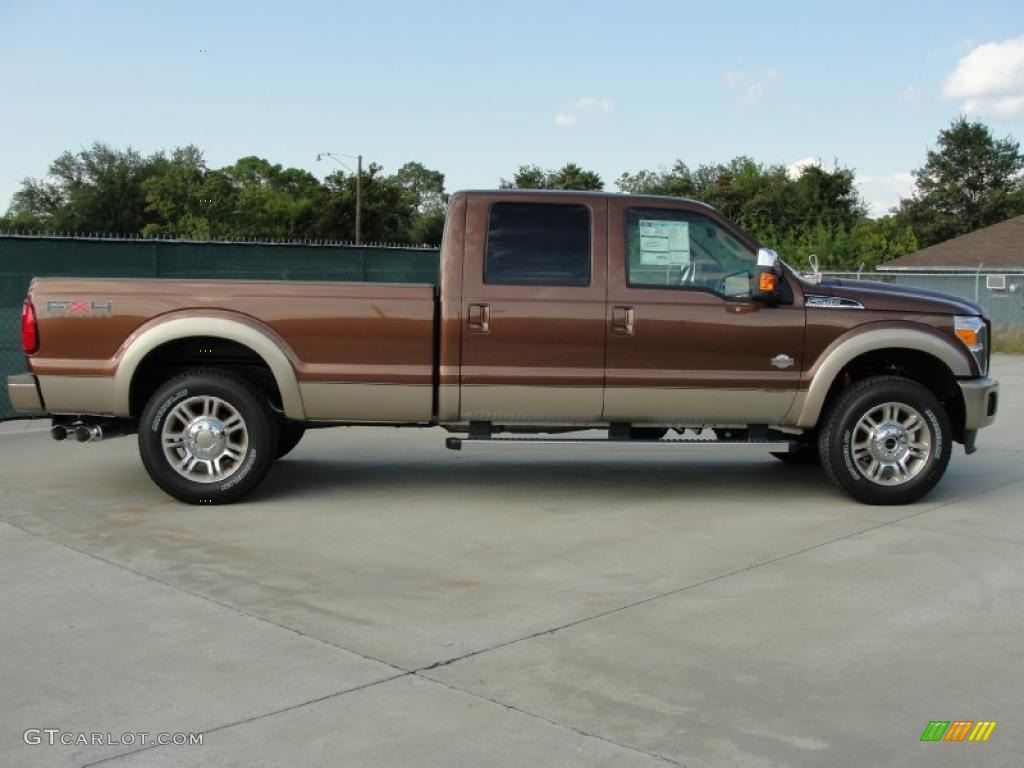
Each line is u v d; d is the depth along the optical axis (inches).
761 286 272.1
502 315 275.1
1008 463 357.7
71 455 362.3
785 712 154.0
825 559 235.1
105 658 173.9
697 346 279.1
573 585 215.5
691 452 377.1
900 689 162.4
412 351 276.5
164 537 251.0
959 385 287.4
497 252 277.9
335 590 211.3
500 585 215.3
